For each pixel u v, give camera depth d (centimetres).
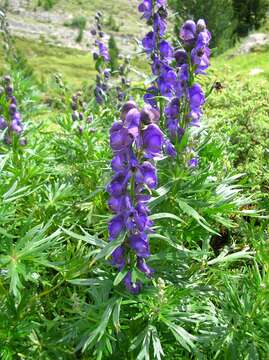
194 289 35
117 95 66
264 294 32
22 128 52
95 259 28
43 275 39
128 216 28
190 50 36
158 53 42
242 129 67
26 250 31
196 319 33
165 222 36
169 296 32
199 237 39
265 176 53
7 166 46
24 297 32
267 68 148
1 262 31
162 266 35
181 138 38
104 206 45
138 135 27
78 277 36
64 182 48
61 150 55
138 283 31
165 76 41
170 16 42
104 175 36
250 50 240
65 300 34
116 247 28
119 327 30
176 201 35
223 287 37
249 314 32
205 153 45
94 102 68
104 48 68
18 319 32
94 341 30
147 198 29
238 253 36
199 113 38
